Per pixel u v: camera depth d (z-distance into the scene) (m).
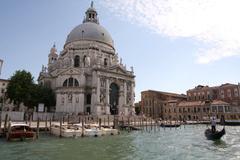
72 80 71.94
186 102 105.69
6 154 22.27
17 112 53.59
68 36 90.69
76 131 36.81
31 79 65.81
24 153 22.83
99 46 84.44
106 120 60.69
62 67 78.88
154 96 114.62
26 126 33.53
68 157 21.08
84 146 27.59
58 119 59.75
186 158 20.95
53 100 72.94
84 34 85.12
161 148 26.59
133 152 23.86
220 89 99.62
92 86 71.38
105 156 21.62
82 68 73.62
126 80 79.56
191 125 74.44
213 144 29.91
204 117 91.50
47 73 80.50
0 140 31.88
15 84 61.81
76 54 81.62
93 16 98.75
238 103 91.75
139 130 51.78
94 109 68.94
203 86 112.81
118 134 42.72
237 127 66.56
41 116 57.62
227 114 88.62
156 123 64.44
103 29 91.25
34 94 66.31
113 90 76.81
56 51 94.94
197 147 27.39
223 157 21.42
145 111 116.81
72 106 68.62
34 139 33.09
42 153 22.89
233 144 29.84
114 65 76.69
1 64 44.25
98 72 71.62
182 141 33.12
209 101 96.62
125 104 76.75
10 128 32.00
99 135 39.50
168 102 109.19
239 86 93.00
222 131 33.59
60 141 31.77
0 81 86.19
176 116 104.50
